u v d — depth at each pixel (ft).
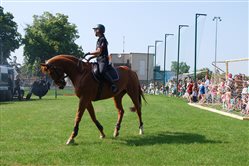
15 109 70.13
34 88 114.21
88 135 38.60
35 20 246.47
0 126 45.32
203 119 53.26
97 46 36.01
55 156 29.12
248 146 33.60
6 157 28.58
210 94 92.07
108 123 47.93
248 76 72.43
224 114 62.23
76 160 28.12
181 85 141.28
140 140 36.04
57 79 35.45
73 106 78.54
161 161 28.02
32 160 27.78
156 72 212.23
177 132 40.93
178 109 71.10
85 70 35.53
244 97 62.90
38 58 244.42
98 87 35.88
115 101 39.37
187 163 27.61
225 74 84.79
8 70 107.04
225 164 27.45
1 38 211.41
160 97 131.44
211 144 34.27
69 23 252.21
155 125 46.24
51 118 54.03
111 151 31.04
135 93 40.16
